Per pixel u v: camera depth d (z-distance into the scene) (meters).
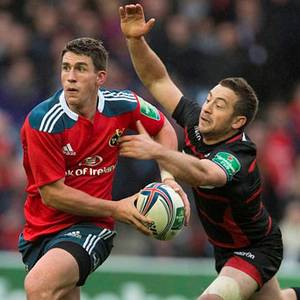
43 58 49.53
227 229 27.70
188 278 38.75
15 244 44.81
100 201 25.72
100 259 26.59
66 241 26.05
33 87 48.88
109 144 26.50
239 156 26.84
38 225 26.67
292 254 45.00
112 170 26.86
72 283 25.73
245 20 51.75
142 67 28.80
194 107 28.44
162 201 25.80
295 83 51.06
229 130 27.16
